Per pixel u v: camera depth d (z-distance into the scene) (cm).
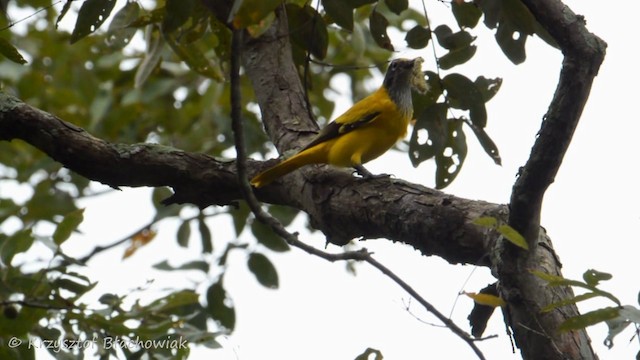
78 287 1125
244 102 1809
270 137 1178
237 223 1471
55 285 1120
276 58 1196
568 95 728
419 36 1085
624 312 654
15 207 1706
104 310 1116
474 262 869
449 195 909
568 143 730
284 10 1123
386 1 1103
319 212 1004
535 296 761
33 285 1117
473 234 859
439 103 1084
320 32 1141
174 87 1823
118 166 1031
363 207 959
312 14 1127
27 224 1797
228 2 1053
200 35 1218
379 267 782
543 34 1023
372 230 968
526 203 738
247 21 780
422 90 1086
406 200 925
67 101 1880
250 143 1753
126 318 1110
